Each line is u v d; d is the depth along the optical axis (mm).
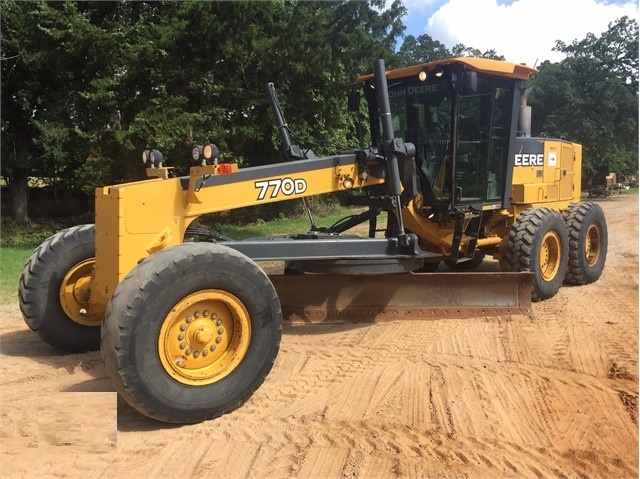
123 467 3332
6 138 15133
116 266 4156
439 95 6434
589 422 3896
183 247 3893
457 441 3627
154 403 3654
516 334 5660
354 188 5648
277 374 4727
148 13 13914
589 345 5383
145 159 4770
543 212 7172
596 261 8328
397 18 14852
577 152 9070
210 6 12406
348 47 14227
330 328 5910
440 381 4551
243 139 14086
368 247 5484
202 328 3918
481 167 6773
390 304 5957
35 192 20766
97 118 12375
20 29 12453
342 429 3777
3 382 4559
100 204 4285
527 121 8180
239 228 16078
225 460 3406
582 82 26641
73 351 5281
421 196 6656
